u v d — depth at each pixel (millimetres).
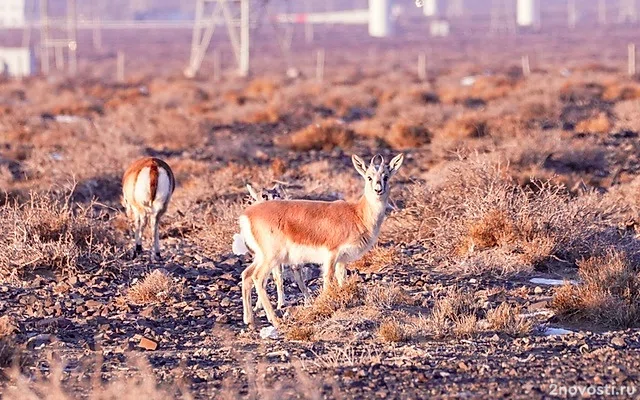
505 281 40500
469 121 90250
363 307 35188
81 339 33969
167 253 48438
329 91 154000
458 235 45188
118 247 47750
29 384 27859
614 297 34875
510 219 44500
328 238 34938
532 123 94062
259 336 33969
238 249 41125
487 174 49719
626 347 30484
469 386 26250
